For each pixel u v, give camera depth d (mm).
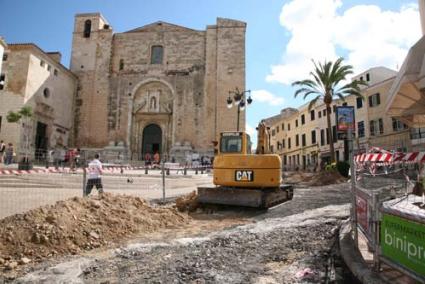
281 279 4520
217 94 39625
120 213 8023
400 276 4129
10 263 5215
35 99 31688
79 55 42562
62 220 6621
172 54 41906
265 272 4809
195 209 11312
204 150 38531
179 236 7328
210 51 41156
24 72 30297
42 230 6184
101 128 40500
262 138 13148
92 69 42000
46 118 34062
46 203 10133
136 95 41438
